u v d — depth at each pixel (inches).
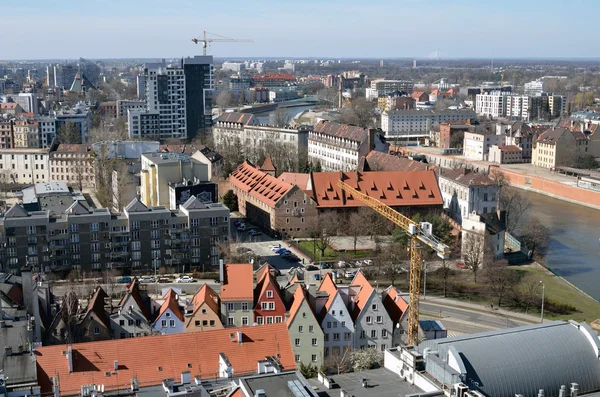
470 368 4874.5
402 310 7411.4
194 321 7071.9
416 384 4825.3
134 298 6998.0
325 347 7047.2
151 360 5531.5
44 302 7194.9
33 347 5413.4
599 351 5182.1
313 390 4409.5
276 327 5915.4
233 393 4485.7
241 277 7391.7
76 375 5310.0
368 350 6875.0
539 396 4746.6
